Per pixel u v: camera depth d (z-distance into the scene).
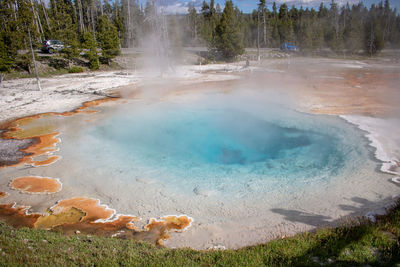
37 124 13.35
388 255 4.29
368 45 41.41
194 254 4.82
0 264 4.08
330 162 9.01
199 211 6.79
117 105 16.52
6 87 21.20
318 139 10.92
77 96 18.56
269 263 4.34
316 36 42.62
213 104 16.41
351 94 17.56
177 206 7.01
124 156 9.93
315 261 4.32
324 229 5.38
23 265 4.13
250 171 8.73
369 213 6.14
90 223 6.39
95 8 48.66
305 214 6.45
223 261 4.46
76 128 12.77
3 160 9.63
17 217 6.67
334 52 43.41
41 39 34.22
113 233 6.03
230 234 5.87
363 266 4.14
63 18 33.50
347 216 6.18
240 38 37.81
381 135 10.75
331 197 7.08
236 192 7.57
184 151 10.34
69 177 8.51
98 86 21.34
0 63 22.14
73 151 10.34
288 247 4.75
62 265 4.24
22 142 11.19
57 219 6.57
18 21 23.38
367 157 9.05
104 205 7.11
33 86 21.52
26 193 7.67
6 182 8.24
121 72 28.30
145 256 4.72
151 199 7.34
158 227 6.22
